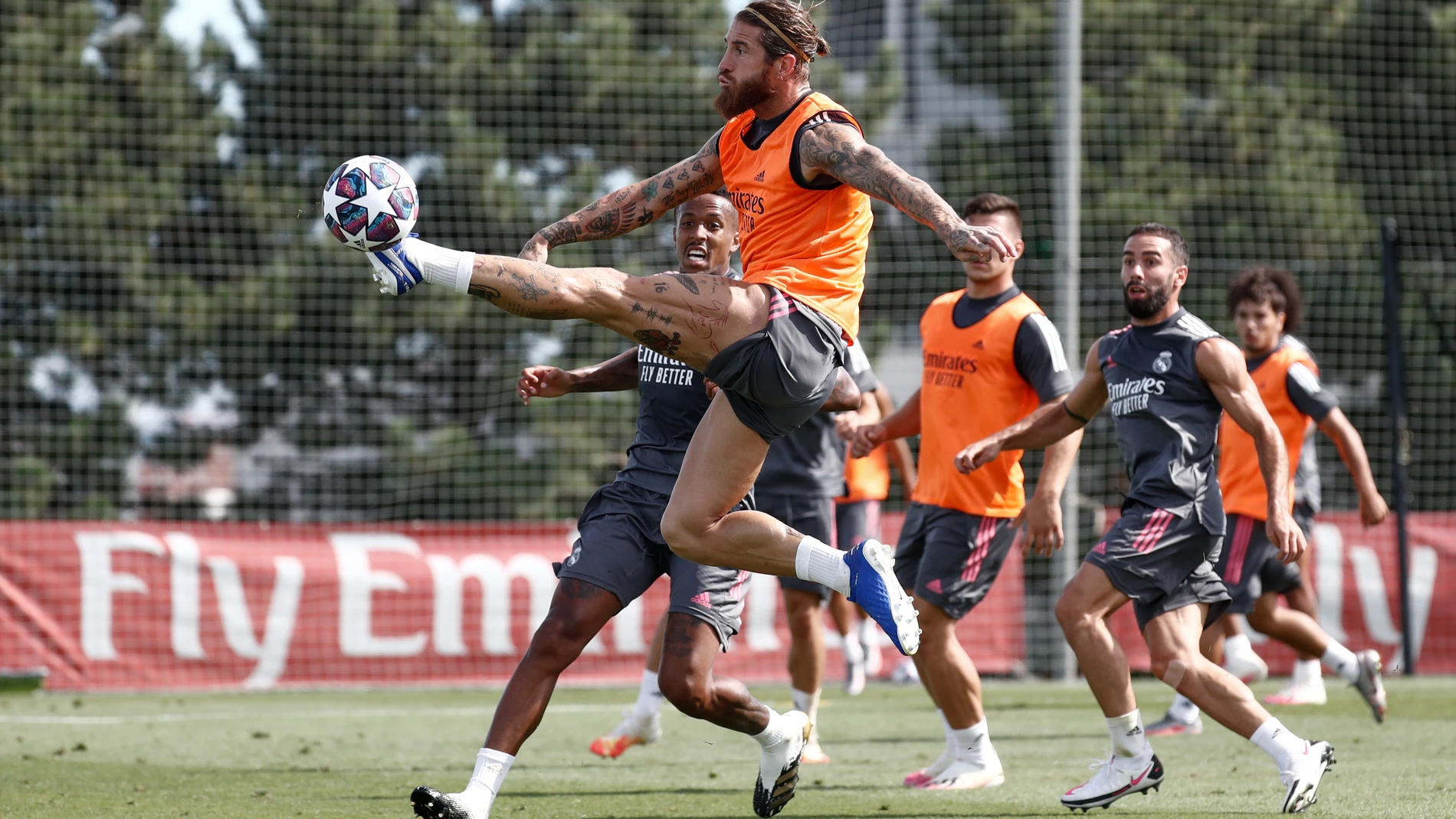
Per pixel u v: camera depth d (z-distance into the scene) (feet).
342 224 29.78
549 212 136.46
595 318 31.32
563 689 91.61
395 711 76.64
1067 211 98.99
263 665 91.86
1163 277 42.06
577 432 134.92
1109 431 126.21
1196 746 57.26
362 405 138.41
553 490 134.31
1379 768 48.26
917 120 152.66
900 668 89.71
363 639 93.25
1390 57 151.53
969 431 47.09
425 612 94.17
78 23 133.39
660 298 31.37
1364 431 139.23
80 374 134.62
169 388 135.64
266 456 136.67
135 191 132.87
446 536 95.30
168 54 134.82
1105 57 145.18
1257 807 40.37
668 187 35.12
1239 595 63.87
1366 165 149.69
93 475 133.39
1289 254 143.54
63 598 89.71
